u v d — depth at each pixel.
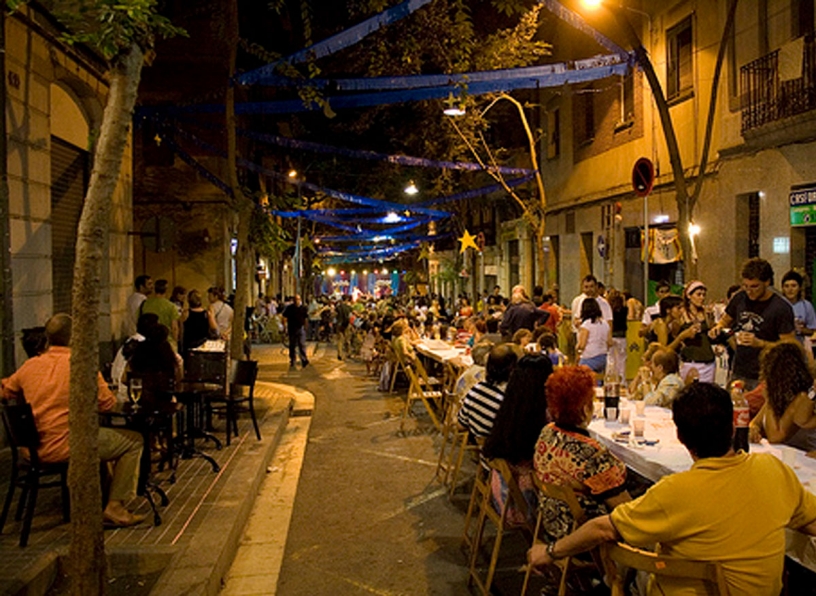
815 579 4.10
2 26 7.89
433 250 40.69
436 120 17.98
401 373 16.12
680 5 15.06
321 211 27.78
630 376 10.59
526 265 26.52
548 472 3.96
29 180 8.82
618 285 18.41
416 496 7.80
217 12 12.02
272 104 11.84
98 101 11.10
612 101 18.75
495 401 5.80
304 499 7.73
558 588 4.24
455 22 14.23
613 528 3.07
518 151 25.61
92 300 4.03
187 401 8.59
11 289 8.15
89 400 4.04
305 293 47.59
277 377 18.70
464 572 5.73
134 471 6.00
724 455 2.96
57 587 5.02
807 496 3.03
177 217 21.78
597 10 16.55
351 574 5.71
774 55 11.75
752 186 12.57
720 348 10.07
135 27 4.06
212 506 6.56
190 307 12.62
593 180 20.14
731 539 2.85
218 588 5.29
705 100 14.15
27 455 5.76
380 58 14.59
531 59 16.34
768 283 6.50
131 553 5.38
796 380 4.80
